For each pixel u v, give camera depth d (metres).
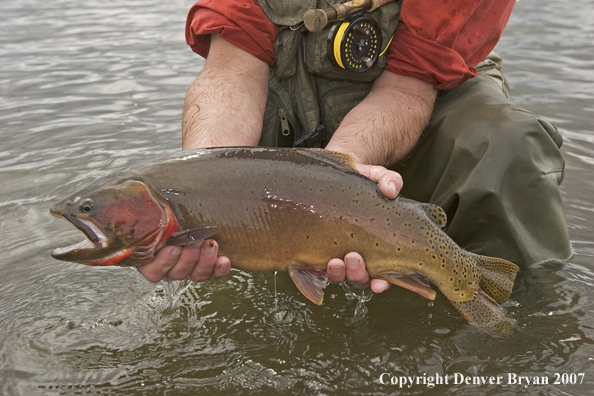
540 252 0.99
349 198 0.81
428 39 1.04
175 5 3.68
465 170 1.00
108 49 2.33
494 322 0.87
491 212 0.98
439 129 1.06
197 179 0.79
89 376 0.82
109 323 0.90
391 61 1.06
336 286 0.99
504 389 0.80
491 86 1.12
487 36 1.09
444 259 0.85
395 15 1.05
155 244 0.78
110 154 1.36
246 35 1.04
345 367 0.84
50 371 0.83
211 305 0.94
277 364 0.84
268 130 1.12
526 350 0.86
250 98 1.02
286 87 1.11
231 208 0.79
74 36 2.62
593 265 0.99
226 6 1.05
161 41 2.49
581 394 0.79
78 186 1.22
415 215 0.84
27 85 1.85
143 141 1.42
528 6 3.48
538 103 1.66
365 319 0.92
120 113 1.60
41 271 1.00
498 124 0.99
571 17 3.05
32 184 1.24
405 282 0.84
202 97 1.00
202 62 2.10
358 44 1.02
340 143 0.95
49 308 0.93
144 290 0.97
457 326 0.91
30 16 3.24
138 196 0.77
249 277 1.01
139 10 3.46
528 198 0.98
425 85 1.06
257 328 0.90
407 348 0.87
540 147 0.98
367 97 1.05
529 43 2.42
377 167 0.86
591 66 2.03
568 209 1.16
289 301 0.96
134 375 0.83
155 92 1.76
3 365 0.83
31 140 1.44
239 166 0.80
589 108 1.62
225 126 0.96
